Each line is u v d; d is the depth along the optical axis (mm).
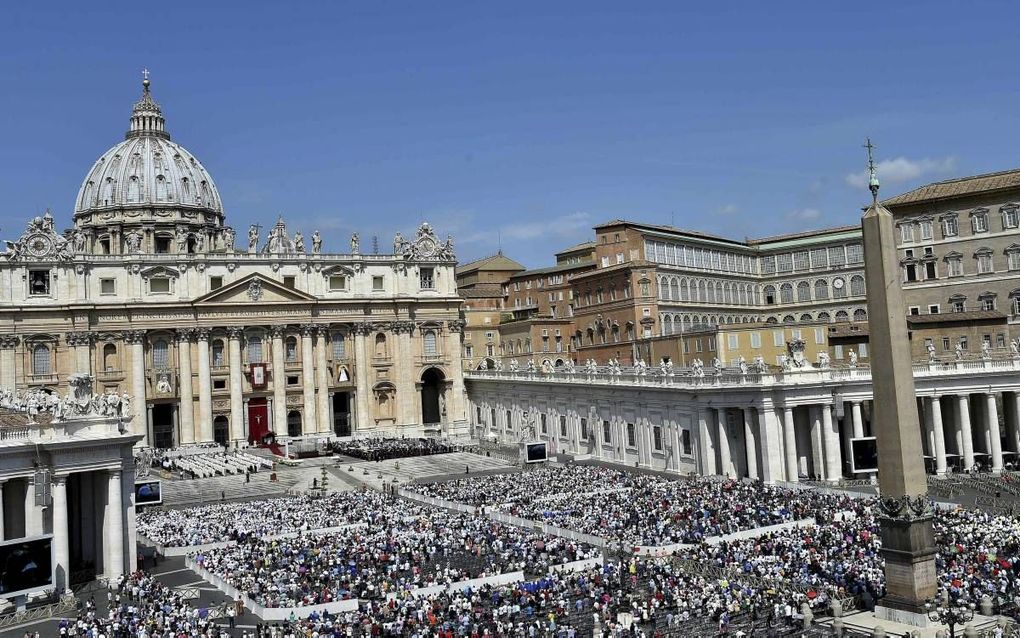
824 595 43312
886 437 41750
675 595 44562
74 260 118750
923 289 118812
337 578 52656
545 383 114500
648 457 94562
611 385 99438
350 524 69188
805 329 106688
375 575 53188
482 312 169250
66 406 55531
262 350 127875
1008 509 62719
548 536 62438
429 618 43719
